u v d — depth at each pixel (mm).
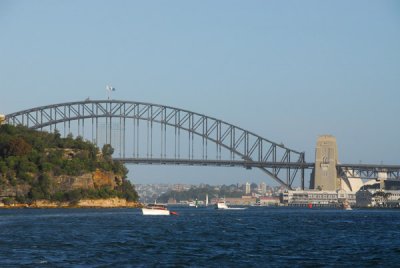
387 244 163000
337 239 177250
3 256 129625
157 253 138375
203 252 141625
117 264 121375
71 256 130750
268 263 125562
